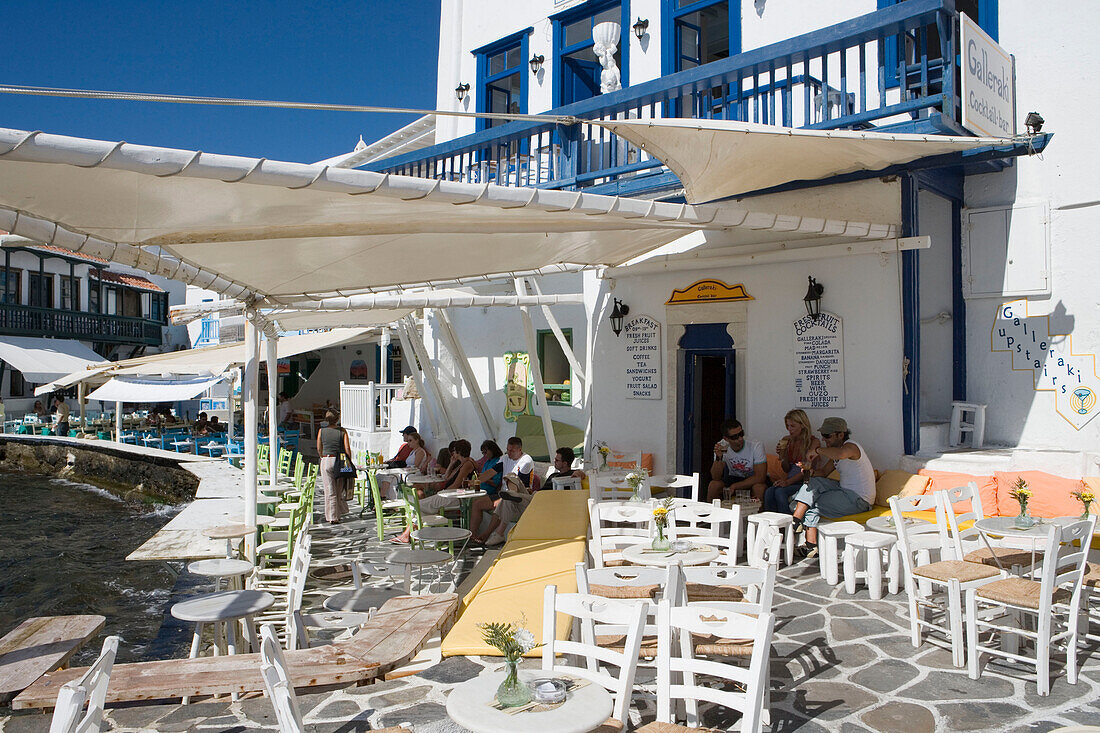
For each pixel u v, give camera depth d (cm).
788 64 840
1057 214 896
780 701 496
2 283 3719
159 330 4647
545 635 400
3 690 451
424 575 906
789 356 1001
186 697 515
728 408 1081
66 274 4044
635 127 628
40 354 3462
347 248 714
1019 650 577
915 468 884
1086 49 873
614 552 671
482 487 1092
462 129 1563
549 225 683
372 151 2128
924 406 997
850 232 838
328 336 1981
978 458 845
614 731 352
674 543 620
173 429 2953
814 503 827
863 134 682
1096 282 867
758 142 699
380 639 531
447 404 1609
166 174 423
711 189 879
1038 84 906
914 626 591
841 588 752
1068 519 636
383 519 1238
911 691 508
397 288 991
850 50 1004
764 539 802
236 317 1734
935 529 688
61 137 392
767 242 1010
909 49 959
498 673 368
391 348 2447
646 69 1234
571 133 1045
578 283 1352
